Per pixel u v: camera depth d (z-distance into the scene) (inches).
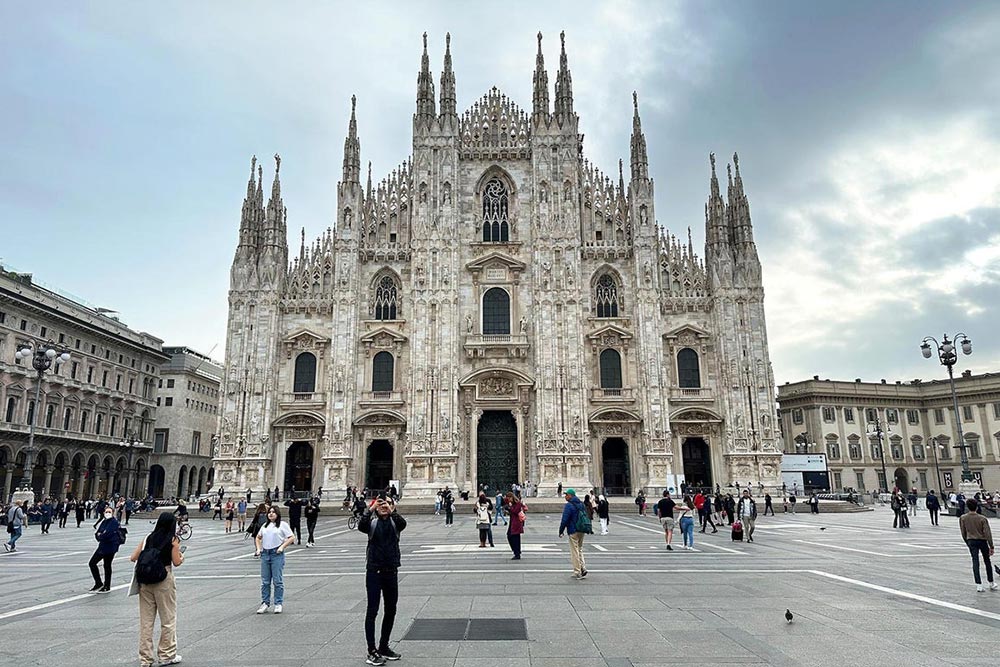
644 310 2768.2
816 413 4143.7
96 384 3735.2
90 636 549.3
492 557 1064.2
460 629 551.8
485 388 2785.4
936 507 1802.4
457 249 2876.5
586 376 2763.3
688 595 703.1
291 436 2765.7
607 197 2979.8
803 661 454.3
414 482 2640.3
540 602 666.2
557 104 2994.6
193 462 4879.4
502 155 3011.8
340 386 2736.2
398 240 2950.3
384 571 467.5
